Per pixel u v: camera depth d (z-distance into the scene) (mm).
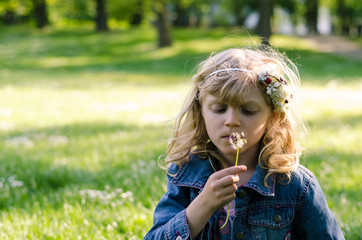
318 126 7738
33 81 17094
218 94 1971
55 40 31984
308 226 2154
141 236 3197
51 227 3279
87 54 27234
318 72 19797
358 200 3928
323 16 56031
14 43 30828
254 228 2115
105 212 3574
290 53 26078
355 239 3150
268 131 2146
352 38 36562
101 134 7289
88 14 51531
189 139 2271
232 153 2023
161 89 15031
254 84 1979
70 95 13391
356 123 8070
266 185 2102
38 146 6367
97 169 4992
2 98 12422
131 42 30594
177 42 30094
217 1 41094
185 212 2031
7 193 4082
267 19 26359
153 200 3861
